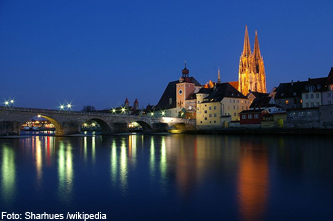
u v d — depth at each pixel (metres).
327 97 133.62
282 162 45.97
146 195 28.12
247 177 35.31
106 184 32.19
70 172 38.78
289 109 125.56
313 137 99.81
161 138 113.88
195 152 60.84
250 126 141.88
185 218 22.70
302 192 28.83
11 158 52.47
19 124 114.25
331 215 23.06
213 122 168.50
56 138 115.19
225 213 23.55
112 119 147.25
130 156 55.03
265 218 22.56
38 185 31.81
